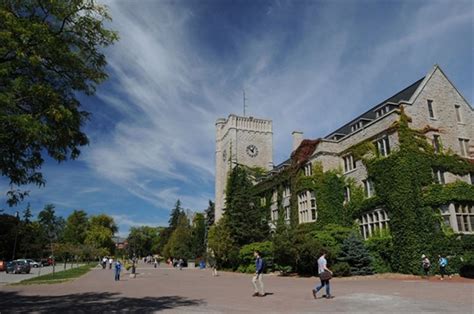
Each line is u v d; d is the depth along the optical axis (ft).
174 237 314.96
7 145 36.55
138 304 50.88
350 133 127.75
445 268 91.97
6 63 35.04
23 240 274.77
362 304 46.32
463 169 106.63
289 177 148.56
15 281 105.81
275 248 114.11
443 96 113.91
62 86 41.63
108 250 360.48
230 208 165.37
